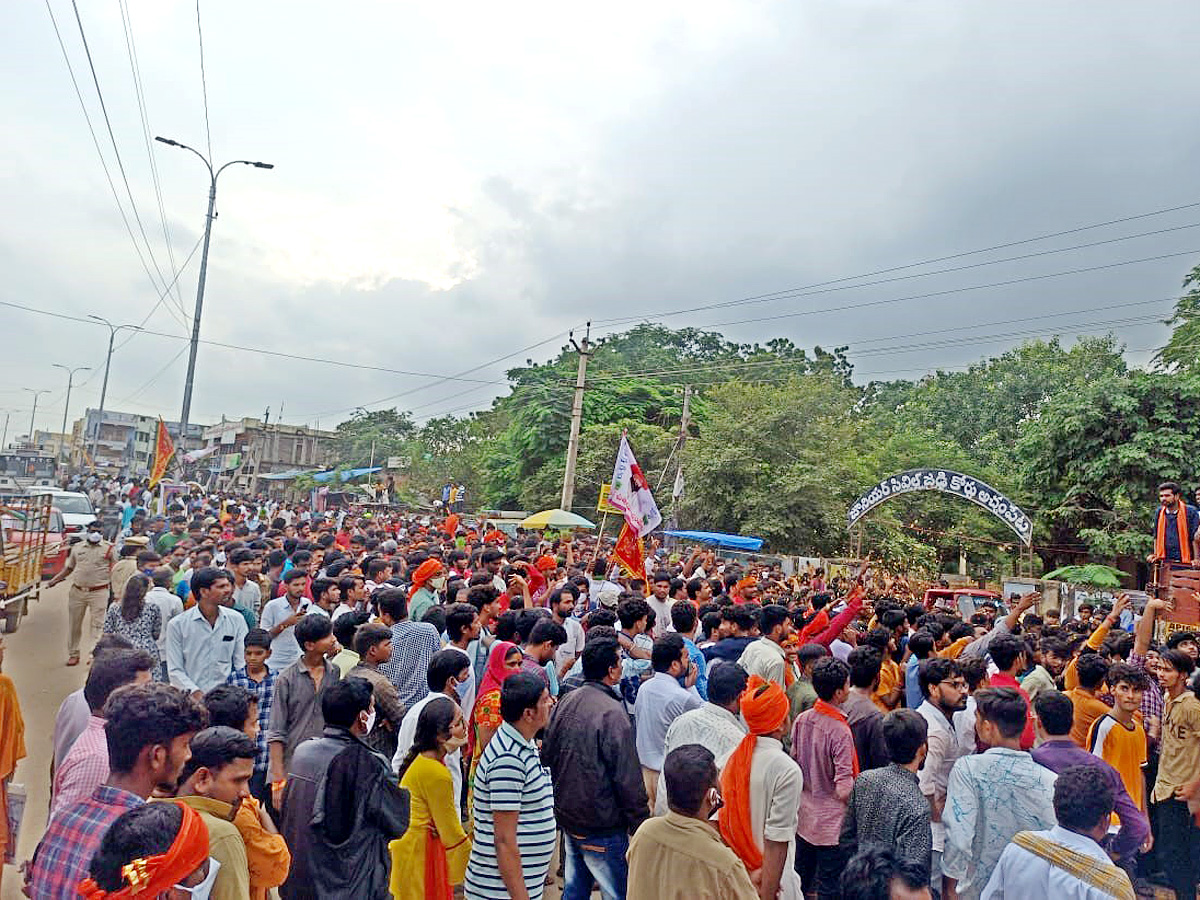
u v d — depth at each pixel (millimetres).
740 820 4152
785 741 6074
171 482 27219
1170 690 6484
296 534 15984
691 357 72375
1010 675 6086
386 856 4070
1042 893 3287
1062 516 25125
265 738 5867
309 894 3896
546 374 47688
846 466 29484
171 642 6441
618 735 4590
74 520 20188
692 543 29734
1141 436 23422
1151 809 6512
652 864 3246
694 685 6801
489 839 4145
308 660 5547
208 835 2717
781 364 57719
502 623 6641
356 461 72125
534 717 4164
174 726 2947
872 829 4230
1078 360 39094
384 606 6496
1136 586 24734
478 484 50844
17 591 12781
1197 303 27531
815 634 7852
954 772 4406
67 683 10531
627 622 7012
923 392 47188
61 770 3541
